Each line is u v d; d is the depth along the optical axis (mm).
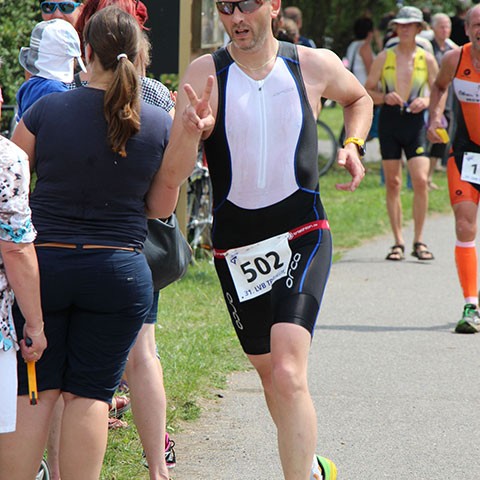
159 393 7734
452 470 8648
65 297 6559
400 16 18078
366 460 8852
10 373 6305
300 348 6961
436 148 26203
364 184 28109
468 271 13461
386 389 10867
